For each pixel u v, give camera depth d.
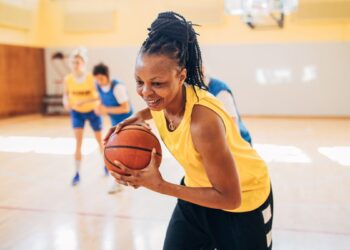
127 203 3.27
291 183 3.88
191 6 9.92
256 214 1.29
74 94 3.86
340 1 9.08
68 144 6.06
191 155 1.14
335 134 6.95
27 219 2.89
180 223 1.40
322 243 2.48
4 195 3.50
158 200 3.35
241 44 9.72
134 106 10.49
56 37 10.91
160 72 0.97
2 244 2.46
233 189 1.04
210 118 1.04
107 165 1.25
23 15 10.15
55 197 3.44
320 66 9.41
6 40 9.77
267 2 7.23
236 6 7.48
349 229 2.70
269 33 9.58
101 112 3.61
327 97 9.47
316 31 9.37
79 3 10.63
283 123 8.54
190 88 1.11
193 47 1.10
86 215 2.98
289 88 9.62
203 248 1.43
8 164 4.74
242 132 2.14
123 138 1.24
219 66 9.91
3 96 9.52
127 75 10.48
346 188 3.69
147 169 1.10
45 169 4.49
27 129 7.76
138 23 10.34
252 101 9.85
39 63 10.79
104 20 10.48
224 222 1.31
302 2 9.27
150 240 2.52
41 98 10.93
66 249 2.39
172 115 1.14
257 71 9.73
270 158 5.01
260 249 1.30
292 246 2.44
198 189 1.06
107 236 2.58
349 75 9.29
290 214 3.01
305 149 5.57
